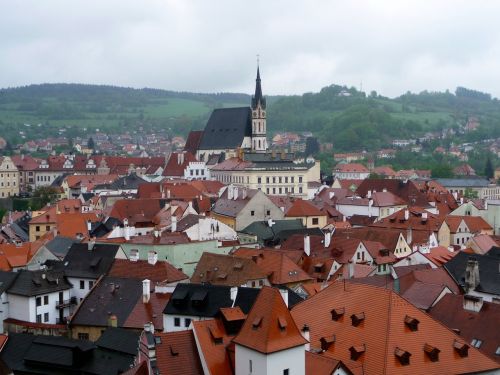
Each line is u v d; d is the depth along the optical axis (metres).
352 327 85.00
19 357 105.69
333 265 151.75
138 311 116.50
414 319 83.62
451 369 81.88
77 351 100.81
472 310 103.00
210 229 184.00
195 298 108.75
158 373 82.50
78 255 145.75
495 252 158.88
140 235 185.75
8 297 133.75
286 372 80.06
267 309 81.12
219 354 85.81
